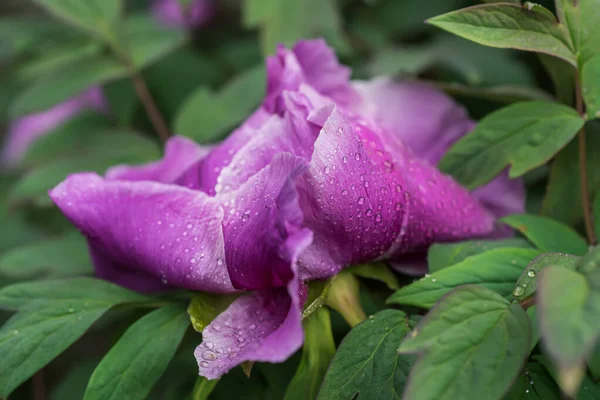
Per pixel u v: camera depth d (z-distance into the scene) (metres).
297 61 0.74
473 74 0.82
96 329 0.83
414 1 0.88
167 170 0.73
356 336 0.66
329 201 0.66
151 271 0.70
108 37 0.85
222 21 0.96
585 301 0.59
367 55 0.88
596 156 0.72
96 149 0.84
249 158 0.68
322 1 0.86
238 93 0.82
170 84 0.90
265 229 0.66
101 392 0.67
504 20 0.68
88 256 0.77
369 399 0.65
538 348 0.66
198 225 0.67
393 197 0.68
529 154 0.70
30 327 0.69
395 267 0.70
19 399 0.86
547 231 0.69
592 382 0.64
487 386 0.61
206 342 0.66
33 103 0.83
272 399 0.71
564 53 0.68
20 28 0.87
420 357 0.61
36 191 0.82
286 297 0.68
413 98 0.77
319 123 0.67
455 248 0.69
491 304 0.62
